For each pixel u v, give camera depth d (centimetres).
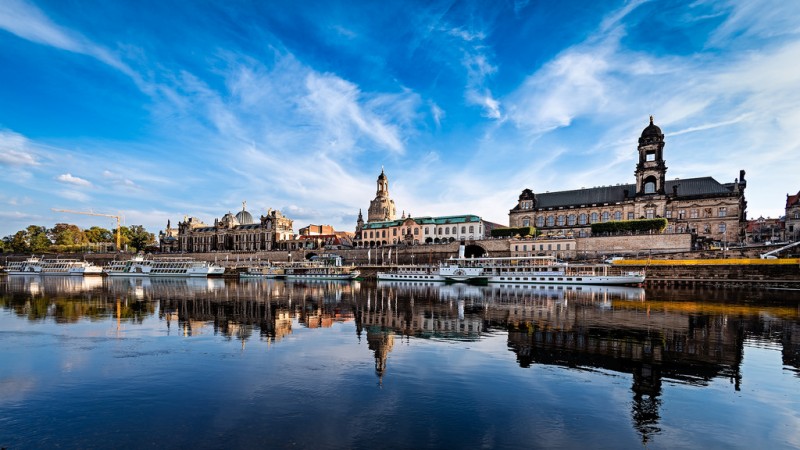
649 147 12269
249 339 3069
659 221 10806
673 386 2028
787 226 12262
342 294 6862
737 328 3484
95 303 5397
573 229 13200
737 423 1636
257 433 1531
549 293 6900
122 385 2023
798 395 1920
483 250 13238
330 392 1934
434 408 1756
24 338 3075
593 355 2600
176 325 3675
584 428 1583
